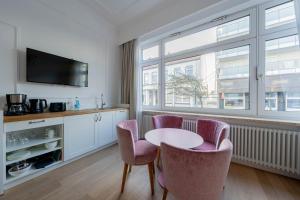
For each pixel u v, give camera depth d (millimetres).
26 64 2086
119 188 1672
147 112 3451
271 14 2137
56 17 2529
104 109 3035
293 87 1995
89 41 3119
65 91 2713
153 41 3590
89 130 2566
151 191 1604
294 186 1717
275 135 1927
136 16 3252
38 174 1905
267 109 2164
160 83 3482
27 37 2174
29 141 1953
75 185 1718
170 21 2840
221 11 2352
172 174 1057
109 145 3129
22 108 1977
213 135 2088
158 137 1728
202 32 2822
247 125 2184
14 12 2039
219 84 2652
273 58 2127
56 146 2168
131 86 3578
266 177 1909
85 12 2979
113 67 3740
